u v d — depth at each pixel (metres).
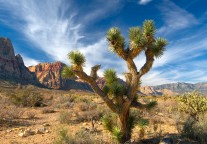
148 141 8.16
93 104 18.81
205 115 9.77
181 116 11.30
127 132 7.94
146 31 7.73
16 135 9.59
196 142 7.90
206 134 8.11
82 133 7.84
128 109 7.99
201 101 10.68
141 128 8.51
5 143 8.27
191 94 11.22
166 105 17.83
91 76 7.75
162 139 7.91
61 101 25.02
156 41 7.88
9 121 12.65
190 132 8.47
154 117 11.97
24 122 12.81
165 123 11.41
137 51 7.78
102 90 7.96
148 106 8.25
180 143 7.73
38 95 23.73
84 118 13.36
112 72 8.29
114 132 7.70
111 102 7.72
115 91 7.57
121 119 7.83
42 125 11.80
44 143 8.23
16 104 21.89
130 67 7.90
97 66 7.85
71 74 7.50
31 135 9.52
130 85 7.79
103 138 8.32
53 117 14.84
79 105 18.72
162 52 7.80
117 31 7.79
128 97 7.70
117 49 7.77
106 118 8.23
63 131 7.66
